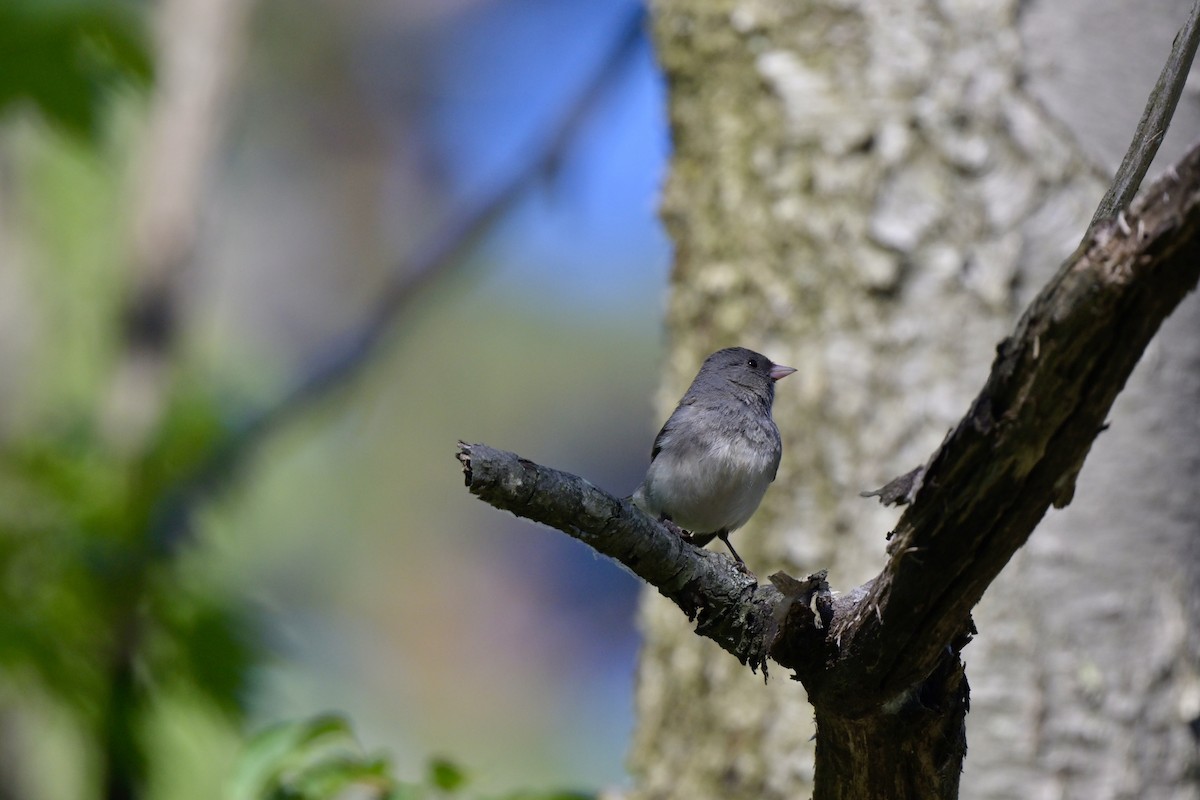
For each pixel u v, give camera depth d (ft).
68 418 37.93
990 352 27.63
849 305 28.60
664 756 29.45
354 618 85.25
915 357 27.99
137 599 31.32
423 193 104.37
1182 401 27.43
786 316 29.27
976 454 14.76
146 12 32.91
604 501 17.08
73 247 45.62
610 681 104.32
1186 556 26.99
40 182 45.88
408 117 101.71
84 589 31.19
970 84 28.27
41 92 32.09
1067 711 26.30
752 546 29.14
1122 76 27.91
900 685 16.47
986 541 15.26
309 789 24.12
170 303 41.32
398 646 99.14
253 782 23.85
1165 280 13.55
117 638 31.17
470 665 101.45
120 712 31.12
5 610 30.53
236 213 101.14
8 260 45.09
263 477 49.19
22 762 41.70
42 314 44.75
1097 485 27.02
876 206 28.50
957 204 28.09
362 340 39.60
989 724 26.37
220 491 35.73
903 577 15.71
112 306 42.96
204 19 43.98
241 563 39.83
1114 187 17.67
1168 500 27.02
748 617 17.99
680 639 29.66
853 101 28.99
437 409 104.63
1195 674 26.63
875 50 28.91
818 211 29.07
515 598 104.73
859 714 16.93
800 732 27.55
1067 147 27.86
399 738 88.63
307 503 79.56
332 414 41.22
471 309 105.81
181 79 43.27
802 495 28.60
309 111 100.83
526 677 102.17
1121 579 26.71
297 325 100.89
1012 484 14.85
